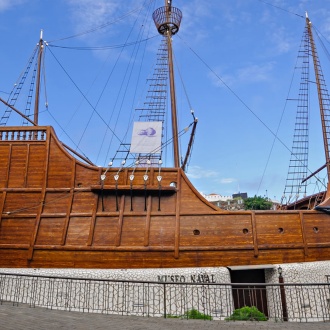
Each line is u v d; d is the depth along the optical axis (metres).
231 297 15.21
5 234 16.56
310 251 16.95
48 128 18.44
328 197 19.47
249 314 10.98
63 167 17.78
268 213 17.14
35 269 15.52
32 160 17.98
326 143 22.23
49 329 7.73
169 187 17.05
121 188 16.98
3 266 16.09
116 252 15.99
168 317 10.98
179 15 27.25
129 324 8.73
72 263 15.92
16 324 8.16
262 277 16.78
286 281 15.66
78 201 17.14
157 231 16.47
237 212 16.95
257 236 16.66
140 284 14.84
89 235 16.27
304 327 8.76
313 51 24.81
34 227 16.56
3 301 12.66
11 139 18.41
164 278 15.12
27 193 17.34
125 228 16.52
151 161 20.00
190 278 15.21
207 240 16.39
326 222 17.73
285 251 16.69
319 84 23.72
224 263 16.14
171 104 24.66
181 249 16.06
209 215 16.84
